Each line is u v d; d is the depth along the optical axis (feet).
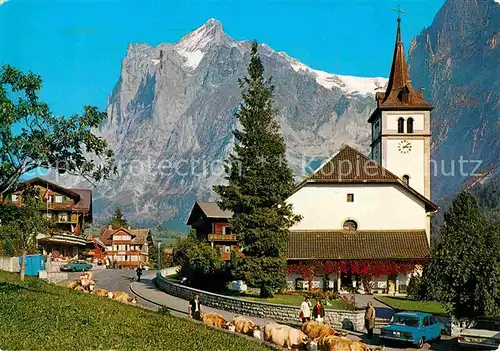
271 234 166.91
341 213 199.41
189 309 123.85
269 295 168.55
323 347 97.04
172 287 174.81
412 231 197.98
